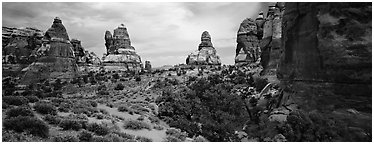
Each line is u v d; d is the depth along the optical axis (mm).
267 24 53562
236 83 51719
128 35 115875
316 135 17844
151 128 24109
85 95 58688
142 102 47844
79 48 99438
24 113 17969
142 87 66812
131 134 20609
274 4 54625
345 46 17766
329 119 18391
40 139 14648
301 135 18188
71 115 21938
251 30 85875
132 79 75812
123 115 28344
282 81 26016
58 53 71875
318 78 19797
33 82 65625
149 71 87562
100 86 66188
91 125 18766
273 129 20703
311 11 20516
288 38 23766
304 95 21031
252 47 83562
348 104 17922
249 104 35281
